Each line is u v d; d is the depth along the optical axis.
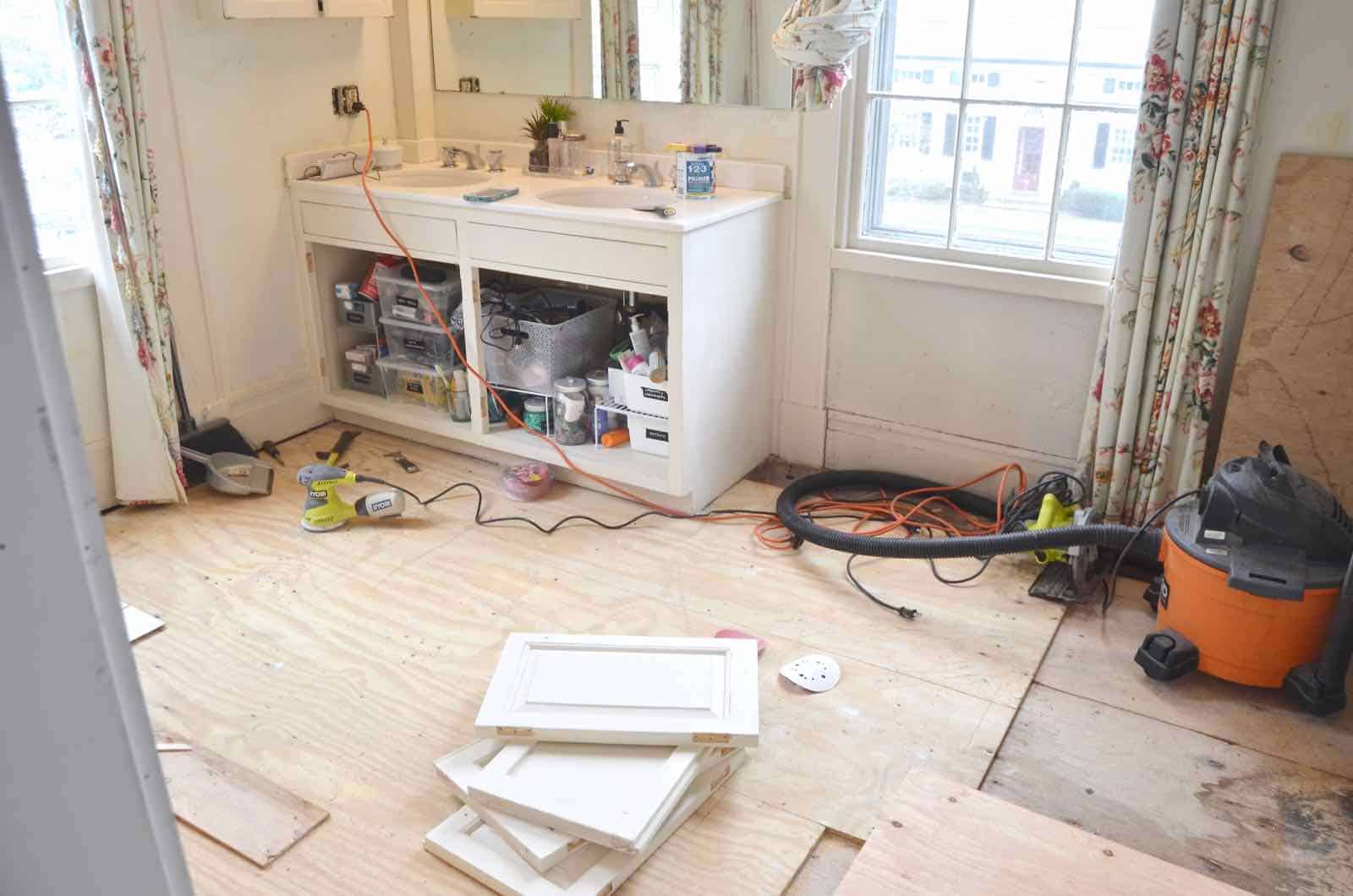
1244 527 2.38
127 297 3.02
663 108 3.40
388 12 3.46
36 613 0.37
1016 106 2.95
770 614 2.76
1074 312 3.01
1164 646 2.45
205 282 3.38
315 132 3.61
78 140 2.90
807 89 2.93
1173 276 2.73
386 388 3.77
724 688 2.22
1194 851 2.01
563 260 3.09
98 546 0.39
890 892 1.62
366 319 3.74
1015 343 3.13
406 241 3.38
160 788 0.44
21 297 0.34
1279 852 2.01
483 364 3.46
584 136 3.56
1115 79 2.80
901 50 3.06
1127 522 3.03
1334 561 2.36
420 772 2.21
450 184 3.63
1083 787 2.17
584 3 3.37
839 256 3.27
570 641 2.35
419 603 2.80
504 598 2.82
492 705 2.17
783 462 3.64
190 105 3.22
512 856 1.96
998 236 3.12
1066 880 1.64
